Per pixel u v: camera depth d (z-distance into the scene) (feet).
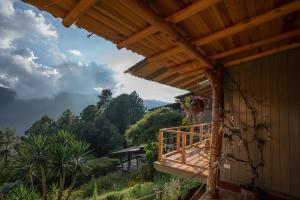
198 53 9.18
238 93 12.51
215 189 11.69
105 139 93.86
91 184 47.67
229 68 12.90
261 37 8.90
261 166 11.48
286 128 10.93
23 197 25.49
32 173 29.66
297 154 10.54
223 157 11.50
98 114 128.57
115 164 67.92
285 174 10.82
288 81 10.98
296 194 10.43
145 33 7.03
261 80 11.80
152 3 5.72
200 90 19.35
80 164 31.09
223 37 8.35
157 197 26.05
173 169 17.48
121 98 138.62
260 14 6.70
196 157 21.16
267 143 11.46
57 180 41.37
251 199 10.65
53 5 5.40
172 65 11.18
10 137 95.04
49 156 29.55
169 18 6.35
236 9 6.45
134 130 54.08
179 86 16.33
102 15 6.02
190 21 6.92
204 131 35.58
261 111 11.73
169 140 39.88
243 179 12.12
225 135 12.37
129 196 31.09
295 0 6.12
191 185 24.12
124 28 6.85
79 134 94.17
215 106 11.68
